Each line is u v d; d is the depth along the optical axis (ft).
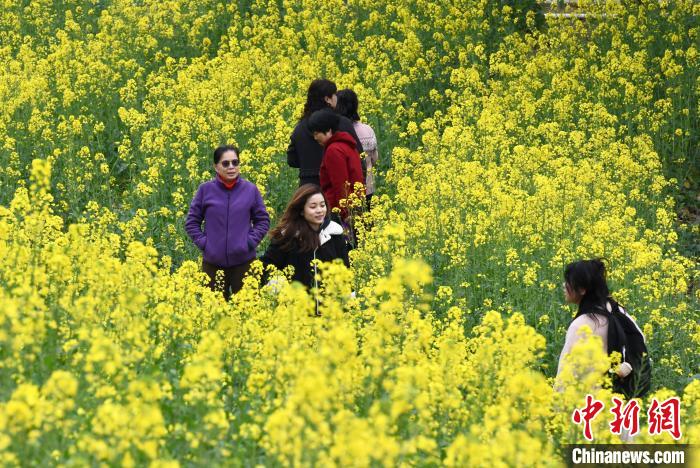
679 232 104.99
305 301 47.80
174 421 44.68
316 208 65.46
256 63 133.18
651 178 108.47
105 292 52.75
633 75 127.13
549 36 149.79
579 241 85.92
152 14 160.76
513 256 78.28
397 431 42.75
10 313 41.32
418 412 44.16
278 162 103.14
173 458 40.65
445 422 45.14
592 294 57.21
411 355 47.21
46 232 69.10
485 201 89.66
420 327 47.70
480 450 35.58
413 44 137.08
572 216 88.43
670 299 79.71
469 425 45.16
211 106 114.01
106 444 36.83
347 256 67.56
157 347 49.85
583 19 167.43
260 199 74.38
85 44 149.18
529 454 36.86
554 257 78.84
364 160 91.61
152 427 36.63
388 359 45.44
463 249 80.64
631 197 101.50
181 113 108.47
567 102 121.39
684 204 111.14
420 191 90.17
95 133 111.45
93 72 120.88
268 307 62.75
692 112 121.29
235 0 167.02
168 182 100.58
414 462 40.04
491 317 50.01
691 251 101.30
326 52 144.77
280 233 65.82
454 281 78.84
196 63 136.26
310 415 34.88
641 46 139.85
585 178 97.09
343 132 82.99
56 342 47.57
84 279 56.49
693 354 73.51
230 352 54.39
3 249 55.21
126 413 36.40
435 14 149.89
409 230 81.41
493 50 147.95
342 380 41.45
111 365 39.70
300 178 86.53
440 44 144.46
